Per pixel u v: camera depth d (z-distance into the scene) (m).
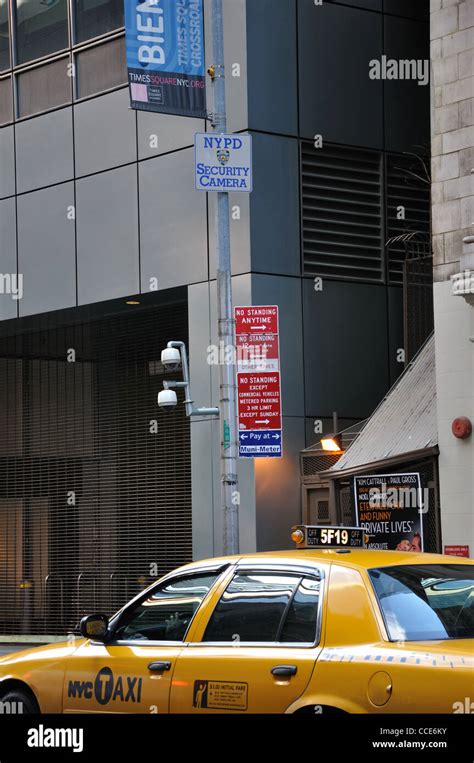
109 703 9.53
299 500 20.78
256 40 21.08
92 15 23.75
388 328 22.19
